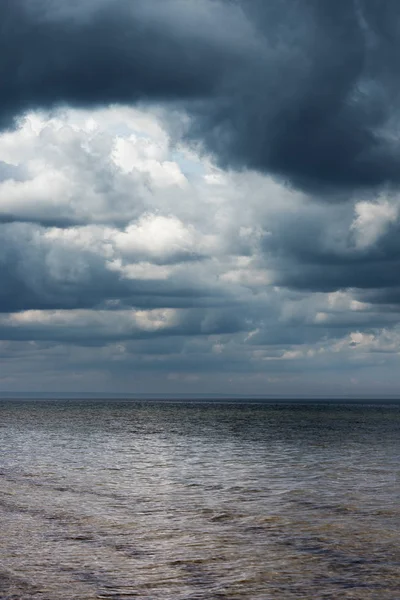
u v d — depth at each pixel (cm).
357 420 15062
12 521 2955
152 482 4400
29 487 4066
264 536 2680
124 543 2545
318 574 2127
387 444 7819
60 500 3569
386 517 3092
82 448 7231
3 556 2323
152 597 1894
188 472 5012
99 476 4712
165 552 2408
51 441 8250
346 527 2858
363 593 1931
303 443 8038
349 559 2311
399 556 2348
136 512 3225
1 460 5781
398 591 1950
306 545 2520
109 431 10569
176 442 8262
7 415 17138
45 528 2812
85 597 1884
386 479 4541
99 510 3272
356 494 3834
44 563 2241
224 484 4306
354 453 6631
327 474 4847
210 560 2297
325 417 17038
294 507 3381
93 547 2473
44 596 1888
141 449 7181
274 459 6031
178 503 3512
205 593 1933
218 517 3098
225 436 9444
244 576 2102
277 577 2092
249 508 3350
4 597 1875
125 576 2097
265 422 14088
